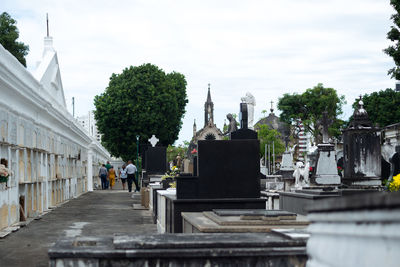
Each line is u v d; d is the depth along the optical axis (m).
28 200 17.33
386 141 36.31
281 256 3.90
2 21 45.16
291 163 24.41
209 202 8.84
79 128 32.47
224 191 8.89
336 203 2.03
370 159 11.68
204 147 8.88
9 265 8.95
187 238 4.08
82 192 37.38
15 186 14.89
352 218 1.93
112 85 56.97
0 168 12.32
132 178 40.22
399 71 31.73
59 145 25.19
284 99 82.69
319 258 2.23
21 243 11.72
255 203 8.83
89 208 23.02
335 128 72.81
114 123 56.38
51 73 26.31
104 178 46.56
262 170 27.45
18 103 15.34
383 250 1.74
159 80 56.56
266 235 4.31
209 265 3.84
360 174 11.66
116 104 55.38
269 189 16.53
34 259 9.59
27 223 15.70
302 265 3.90
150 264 3.78
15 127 14.76
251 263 3.88
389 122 62.84
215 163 8.90
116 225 15.84
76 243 4.09
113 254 3.71
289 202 12.02
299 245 3.92
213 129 91.69
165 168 26.52
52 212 20.69
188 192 8.88
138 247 3.81
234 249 3.86
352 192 11.12
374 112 64.31
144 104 55.53
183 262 3.82
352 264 1.92
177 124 59.16
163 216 12.35
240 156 8.90
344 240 2.01
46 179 20.75
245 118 13.45
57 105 24.69
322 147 12.45
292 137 67.88
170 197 10.11
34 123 18.17
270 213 5.62
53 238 12.62
